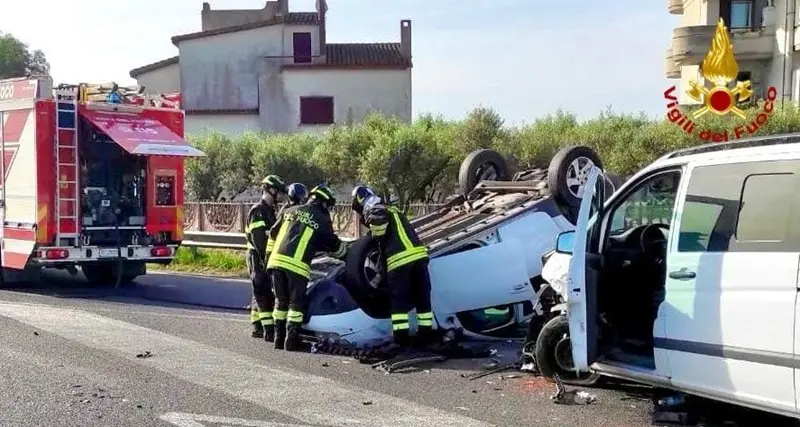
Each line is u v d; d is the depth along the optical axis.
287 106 40.97
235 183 26.98
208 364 7.61
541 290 7.42
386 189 23.03
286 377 7.14
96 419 5.83
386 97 40.88
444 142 23.69
